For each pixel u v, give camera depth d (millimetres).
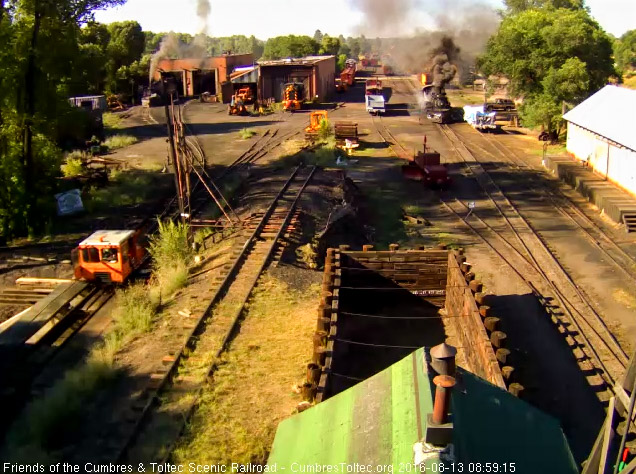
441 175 30844
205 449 9875
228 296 15930
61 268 20734
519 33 44344
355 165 35844
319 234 21734
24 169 25422
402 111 58906
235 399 11328
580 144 34875
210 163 35656
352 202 27297
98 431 10641
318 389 10195
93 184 30547
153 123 53062
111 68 67562
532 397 13047
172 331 14117
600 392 13250
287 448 6281
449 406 5121
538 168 36219
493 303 17766
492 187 31672
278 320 14688
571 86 41438
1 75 23734
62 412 10984
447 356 5328
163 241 19875
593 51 43656
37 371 14109
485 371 11242
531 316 16922
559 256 21719
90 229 24484
